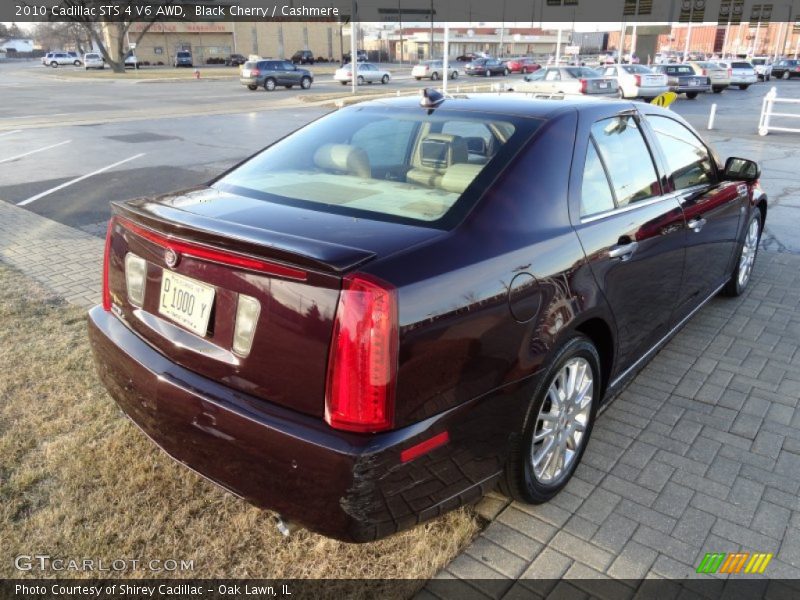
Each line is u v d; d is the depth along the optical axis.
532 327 2.33
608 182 2.96
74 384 3.59
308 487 1.95
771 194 8.80
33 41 125.69
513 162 2.54
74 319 4.50
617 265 2.79
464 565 2.40
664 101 10.85
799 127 16.88
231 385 2.12
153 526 2.54
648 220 3.10
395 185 2.64
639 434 3.26
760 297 5.14
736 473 2.96
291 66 35.09
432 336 1.98
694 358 4.09
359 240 2.11
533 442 2.53
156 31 76.12
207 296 2.17
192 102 25.59
